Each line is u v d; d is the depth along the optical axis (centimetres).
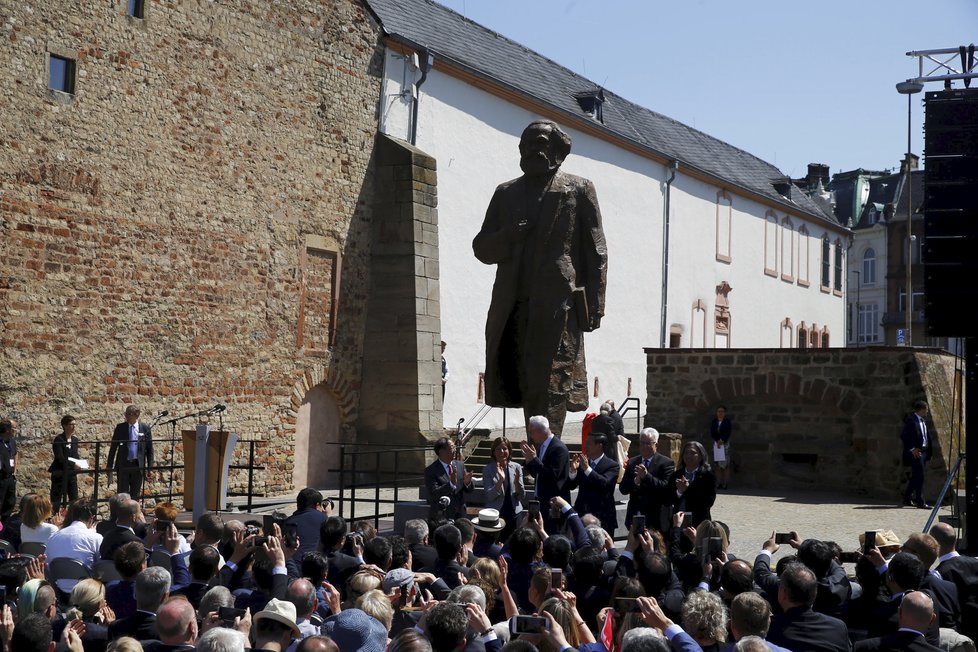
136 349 1711
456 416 2355
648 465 973
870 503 1811
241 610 524
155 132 1745
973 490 1062
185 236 1792
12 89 1544
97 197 1656
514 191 1155
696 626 514
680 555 746
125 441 1509
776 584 672
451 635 477
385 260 2134
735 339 3784
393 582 612
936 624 584
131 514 838
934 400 1930
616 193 3041
